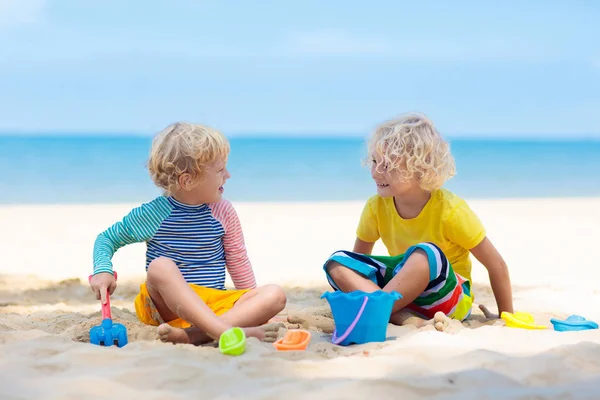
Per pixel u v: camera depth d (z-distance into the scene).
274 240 7.77
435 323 3.09
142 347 2.62
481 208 11.12
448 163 3.57
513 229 8.71
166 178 3.17
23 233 8.06
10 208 10.59
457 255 3.68
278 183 15.61
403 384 2.13
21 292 4.84
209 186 3.21
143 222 3.20
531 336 2.88
